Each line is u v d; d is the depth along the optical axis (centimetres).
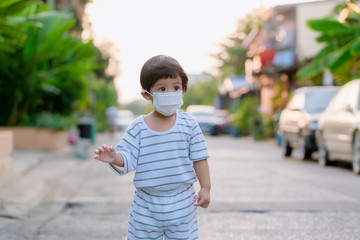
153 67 269
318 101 1336
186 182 280
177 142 277
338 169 1084
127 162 271
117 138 2759
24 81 1412
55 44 1342
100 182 895
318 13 2578
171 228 281
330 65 1269
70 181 905
